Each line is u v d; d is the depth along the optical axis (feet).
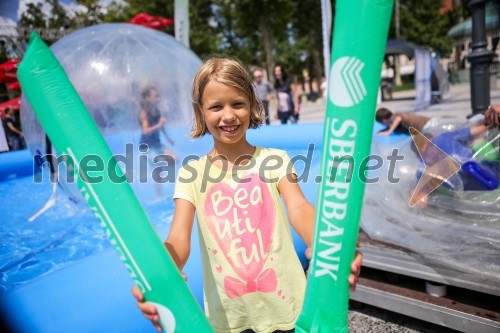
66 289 6.14
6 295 6.05
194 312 3.86
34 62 3.45
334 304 3.85
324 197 3.68
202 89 4.71
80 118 3.59
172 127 12.45
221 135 4.75
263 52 101.76
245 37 94.12
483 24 21.36
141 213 3.75
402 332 7.66
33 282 6.37
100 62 11.67
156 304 3.78
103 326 5.67
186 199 4.98
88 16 78.54
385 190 9.48
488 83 21.49
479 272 6.87
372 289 7.93
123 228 3.66
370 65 3.30
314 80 111.34
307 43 106.93
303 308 4.05
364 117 3.42
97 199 3.66
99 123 11.48
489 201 8.09
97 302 5.90
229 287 4.91
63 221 12.75
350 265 3.80
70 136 3.55
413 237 7.84
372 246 8.04
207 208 5.04
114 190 3.65
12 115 27.45
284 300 4.92
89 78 11.46
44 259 10.32
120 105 11.57
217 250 4.96
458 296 7.43
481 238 7.41
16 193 16.29
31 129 13.00
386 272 8.07
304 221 4.72
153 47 12.54
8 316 5.72
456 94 54.13
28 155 19.84
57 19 69.51
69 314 5.68
